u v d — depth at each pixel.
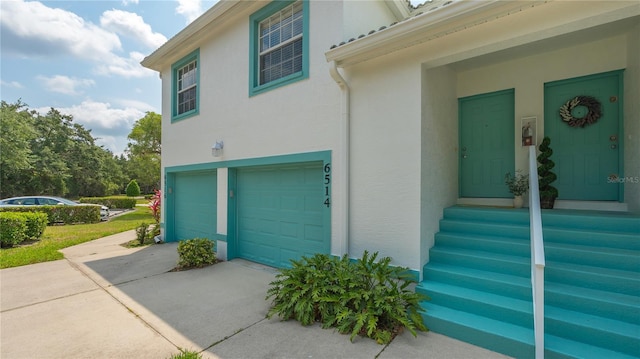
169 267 6.23
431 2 6.44
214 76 7.25
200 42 7.68
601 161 4.31
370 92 4.41
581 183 4.44
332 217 4.84
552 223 3.88
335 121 4.80
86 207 14.35
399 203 4.09
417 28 3.41
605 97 4.28
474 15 3.12
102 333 3.40
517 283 3.29
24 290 4.85
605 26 3.87
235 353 2.97
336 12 4.83
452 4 3.07
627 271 3.09
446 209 4.68
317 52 5.06
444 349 2.93
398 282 3.94
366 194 4.43
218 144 6.85
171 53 8.35
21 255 7.24
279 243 5.97
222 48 7.02
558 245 3.53
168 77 9.04
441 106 4.68
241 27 6.51
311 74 5.15
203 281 5.26
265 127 5.93
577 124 4.45
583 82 4.44
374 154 4.35
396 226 4.11
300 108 5.31
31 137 22.19
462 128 5.42
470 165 5.33
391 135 4.18
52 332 3.42
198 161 7.71
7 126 19.69
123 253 7.60
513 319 3.03
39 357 2.92
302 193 5.54
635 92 3.76
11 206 12.88
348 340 3.17
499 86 5.02
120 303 4.29
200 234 7.98
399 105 4.11
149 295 4.60
